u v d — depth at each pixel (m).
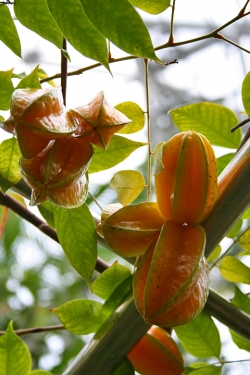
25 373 0.87
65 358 1.71
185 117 1.00
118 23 0.69
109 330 0.84
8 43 0.81
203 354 0.92
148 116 0.83
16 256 1.88
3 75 0.82
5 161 0.82
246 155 0.81
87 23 0.72
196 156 0.77
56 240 0.96
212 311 0.87
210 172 0.78
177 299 0.73
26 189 0.88
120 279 0.91
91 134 0.74
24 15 0.79
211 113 1.00
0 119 0.84
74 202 0.75
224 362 0.91
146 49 0.69
